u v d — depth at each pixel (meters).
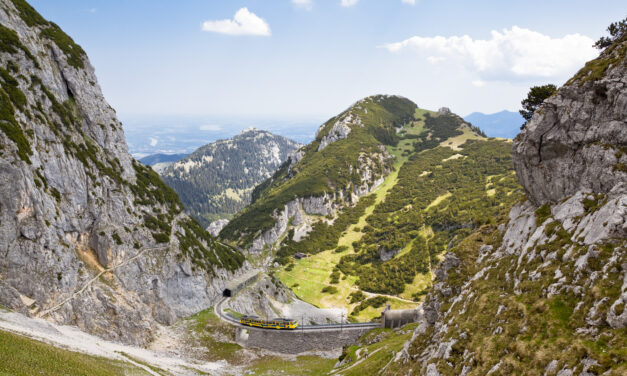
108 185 130.00
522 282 51.94
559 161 59.09
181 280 140.00
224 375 99.19
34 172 99.88
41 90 117.50
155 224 142.12
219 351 118.00
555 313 42.41
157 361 94.25
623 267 39.50
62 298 96.62
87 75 145.12
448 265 76.56
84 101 138.62
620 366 31.67
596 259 43.03
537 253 53.84
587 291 41.22
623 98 50.09
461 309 61.38
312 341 127.75
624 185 46.72
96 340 92.75
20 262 91.06
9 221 90.69
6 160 91.31
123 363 76.62
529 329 43.81
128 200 136.62
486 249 71.50
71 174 114.62
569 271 45.59
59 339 74.31
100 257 117.88
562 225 53.16
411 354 66.69
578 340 36.97
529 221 62.66
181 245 149.12
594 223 47.12
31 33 128.00
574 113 56.34
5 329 61.75
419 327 73.88
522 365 40.28
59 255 100.19
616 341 34.31
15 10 127.62
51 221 101.25
